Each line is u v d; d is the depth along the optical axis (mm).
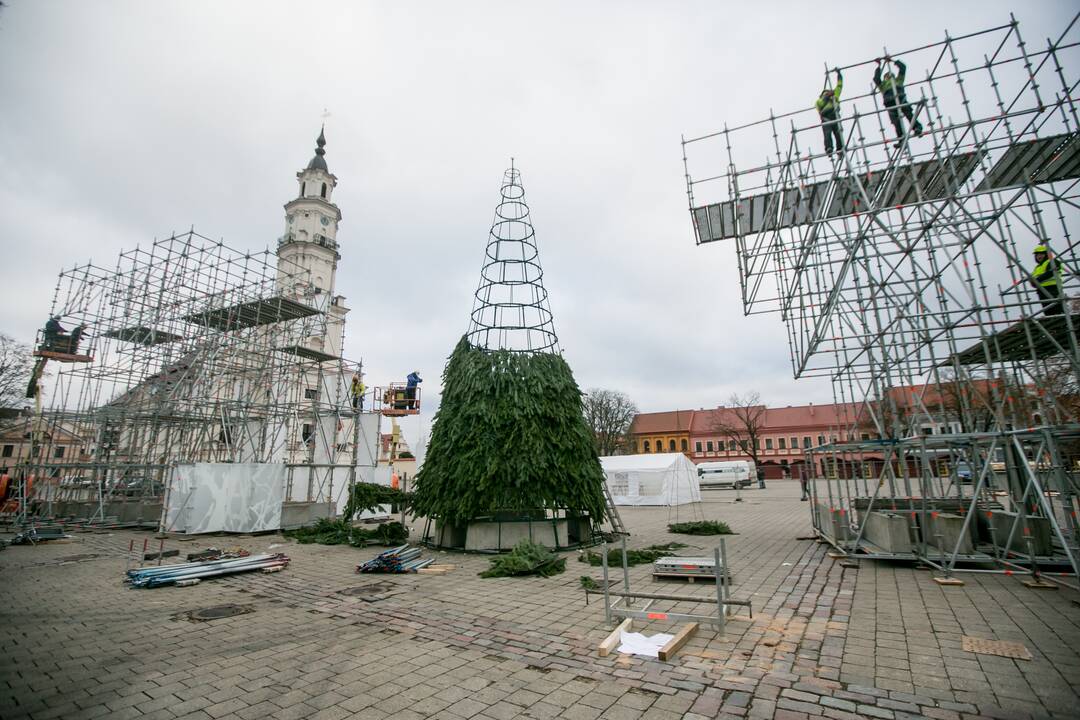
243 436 21859
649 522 21469
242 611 7891
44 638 6633
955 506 12000
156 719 4434
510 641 6383
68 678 5336
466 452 13344
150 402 21391
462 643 6328
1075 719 4133
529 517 13406
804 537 14797
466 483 13117
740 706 4508
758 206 13578
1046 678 4898
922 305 10891
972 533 11516
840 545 11766
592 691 4875
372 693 4910
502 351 14328
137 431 23203
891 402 11484
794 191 12805
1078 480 11414
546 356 14477
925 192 12094
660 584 9547
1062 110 9312
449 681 5172
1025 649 5609
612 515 16297
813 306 13477
